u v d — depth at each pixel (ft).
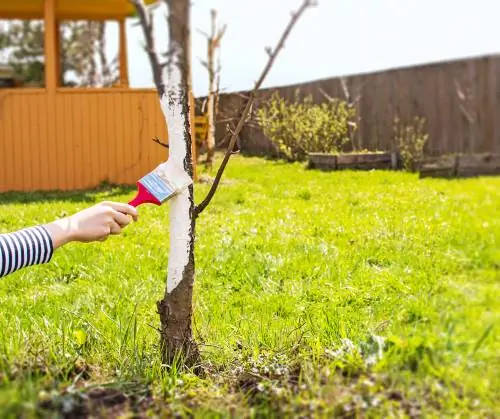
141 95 33.17
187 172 6.75
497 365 5.68
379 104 34.37
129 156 33.30
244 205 24.36
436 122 24.12
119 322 8.87
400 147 31.35
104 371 6.86
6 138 32.78
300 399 5.68
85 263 14.79
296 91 45.44
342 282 12.98
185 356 7.18
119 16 38.68
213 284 13.23
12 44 57.31
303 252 15.80
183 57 6.40
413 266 13.34
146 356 7.37
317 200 25.09
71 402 5.33
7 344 7.45
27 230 5.94
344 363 6.36
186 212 6.94
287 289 12.68
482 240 12.80
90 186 33.14
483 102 15.20
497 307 6.59
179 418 5.59
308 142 41.63
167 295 7.22
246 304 11.75
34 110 32.86
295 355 7.61
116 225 6.32
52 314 10.38
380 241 16.48
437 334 6.16
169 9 6.29
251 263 14.58
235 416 5.59
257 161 42.11
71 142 33.04
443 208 19.54
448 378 5.60
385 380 5.78
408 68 28.09
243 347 8.39
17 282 13.20
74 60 59.31
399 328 6.98
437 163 24.91
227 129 7.30
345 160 35.01
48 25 32.63
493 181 17.65
